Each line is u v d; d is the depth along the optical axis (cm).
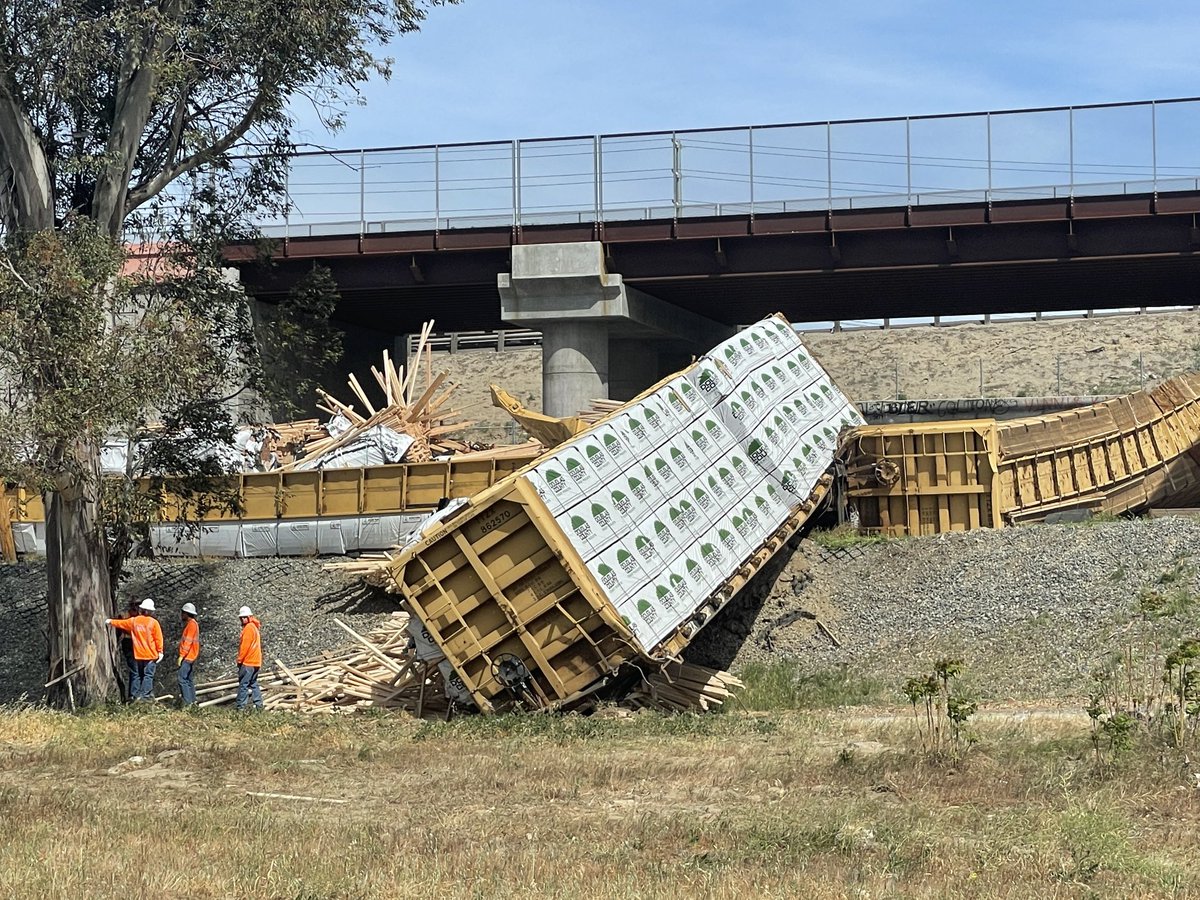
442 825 1315
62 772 1692
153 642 2462
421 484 3425
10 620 3244
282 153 2817
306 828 1268
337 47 2603
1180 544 2627
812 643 2647
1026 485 3250
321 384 5884
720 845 1189
